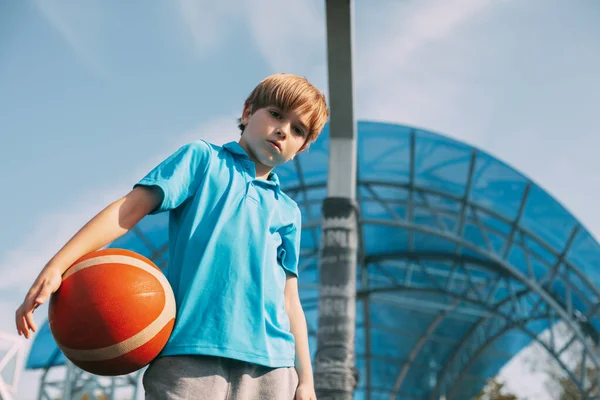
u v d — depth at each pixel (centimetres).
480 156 1983
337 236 1161
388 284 2525
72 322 216
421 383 2914
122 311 217
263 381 237
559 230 2102
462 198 2092
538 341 2356
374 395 2970
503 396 3497
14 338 1236
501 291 2517
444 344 2788
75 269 223
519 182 2019
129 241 2044
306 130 267
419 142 1983
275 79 268
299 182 2089
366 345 2800
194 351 224
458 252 2322
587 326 2286
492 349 2833
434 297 2573
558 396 3394
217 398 224
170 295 231
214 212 247
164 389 221
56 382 1925
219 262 240
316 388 1077
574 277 2211
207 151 256
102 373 224
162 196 237
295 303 282
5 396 1191
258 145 262
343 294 1127
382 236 2298
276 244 264
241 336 233
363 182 2103
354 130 1201
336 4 938
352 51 1025
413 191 2106
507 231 2180
